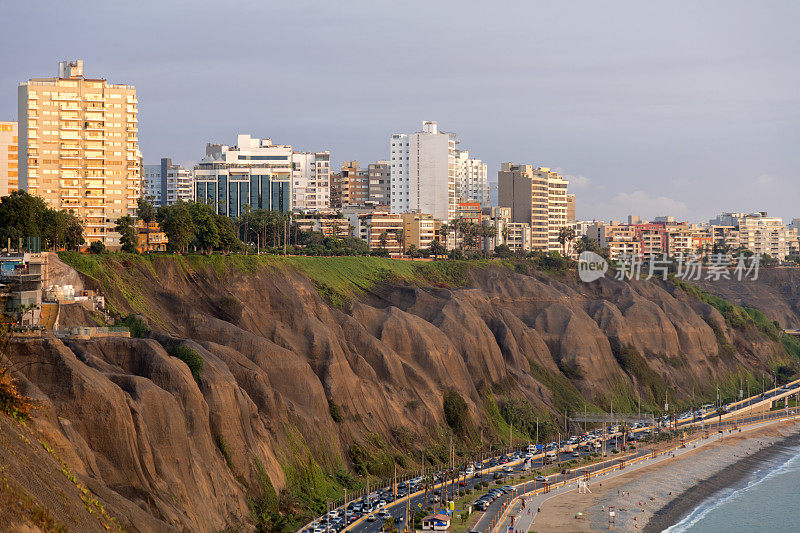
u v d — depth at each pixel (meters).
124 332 179.88
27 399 133.38
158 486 144.12
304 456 189.25
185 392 164.00
